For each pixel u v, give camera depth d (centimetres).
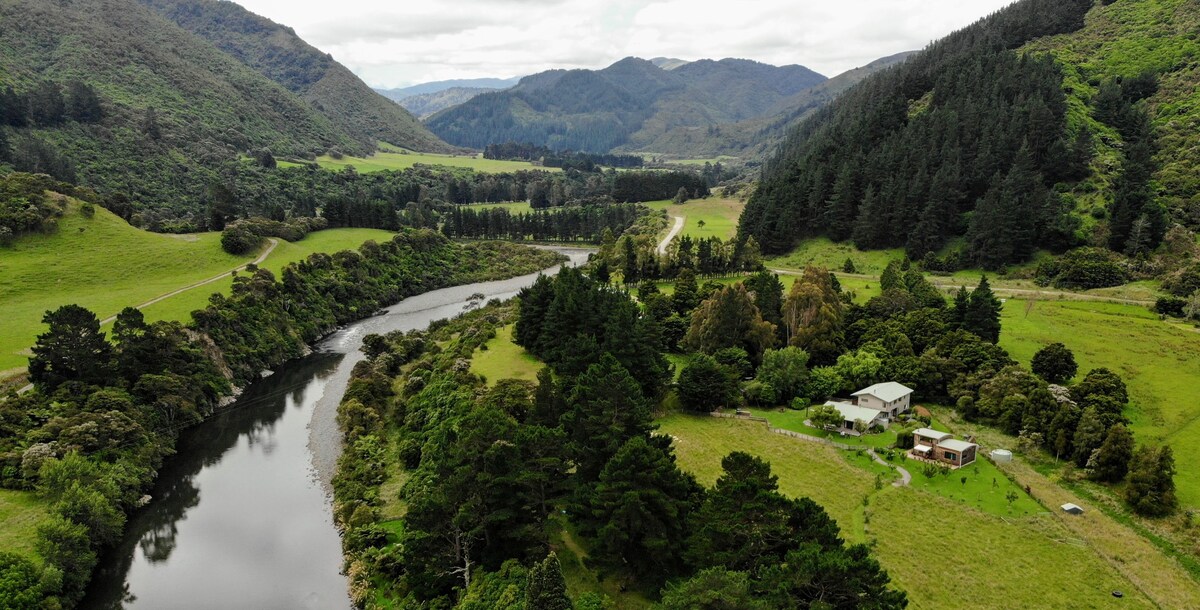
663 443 6512
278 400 10925
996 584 5478
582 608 4703
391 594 5725
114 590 6109
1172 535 6125
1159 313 11688
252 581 6184
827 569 4091
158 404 9375
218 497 7781
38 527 6059
